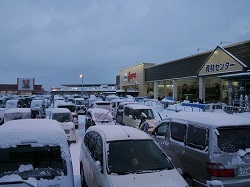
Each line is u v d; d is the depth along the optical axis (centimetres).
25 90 9406
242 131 604
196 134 640
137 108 1633
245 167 574
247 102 2441
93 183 580
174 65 4909
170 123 768
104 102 2411
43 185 438
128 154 571
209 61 3694
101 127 703
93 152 637
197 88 5366
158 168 547
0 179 420
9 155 466
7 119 1504
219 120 616
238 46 3228
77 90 9888
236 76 2692
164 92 6244
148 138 631
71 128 1348
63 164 471
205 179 584
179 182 504
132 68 7138
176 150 701
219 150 573
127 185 484
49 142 479
